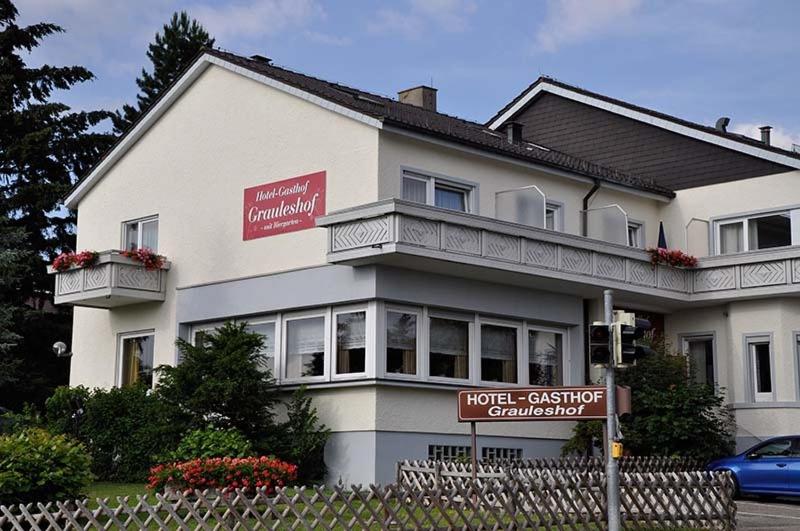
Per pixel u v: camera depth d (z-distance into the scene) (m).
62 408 24.05
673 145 28.70
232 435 19.58
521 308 23.45
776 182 26.55
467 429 22.30
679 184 28.45
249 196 24.09
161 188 26.30
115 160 27.62
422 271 21.62
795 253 24.67
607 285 23.77
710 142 27.89
